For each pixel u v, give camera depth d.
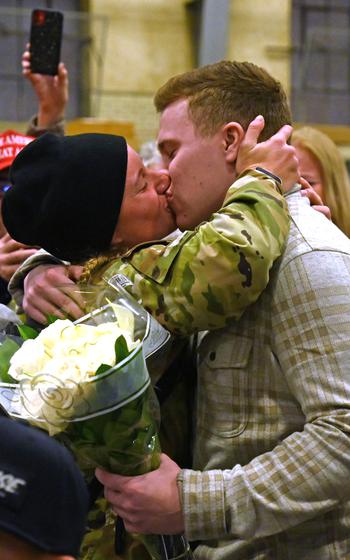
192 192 2.30
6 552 1.34
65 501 1.38
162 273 2.10
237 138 2.27
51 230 2.28
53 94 4.12
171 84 2.37
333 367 2.04
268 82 2.35
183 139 2.31
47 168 2.26
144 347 2.05
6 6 8.27
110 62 8.51
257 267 2.04
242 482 2.04
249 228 2.06
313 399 2.04
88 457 2.02
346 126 8.83
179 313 2.08
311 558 2.14
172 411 2.35
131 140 7.41
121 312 2.06
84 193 2.23
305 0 8.98
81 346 1.96
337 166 3.87
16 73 7.93
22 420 1.95
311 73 8.80
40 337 2.00
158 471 2.07
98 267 2.32
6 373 2.04
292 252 2.12
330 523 2.15
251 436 2.16
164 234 2.34
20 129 7.86
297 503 2.01
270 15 8.91
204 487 2.04
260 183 2.14
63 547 1.36
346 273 2.10
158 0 8.68
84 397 1.91
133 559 2.23
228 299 2.06
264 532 2.04
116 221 2.26
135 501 2.04
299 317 2.08
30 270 2.52
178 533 2.09
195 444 2.28
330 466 2.00
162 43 8.73
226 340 2.20
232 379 2.18
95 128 7.35
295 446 2.03
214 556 2.21
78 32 8.14
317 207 2.56
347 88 8.82
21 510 1.34
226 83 2.30
